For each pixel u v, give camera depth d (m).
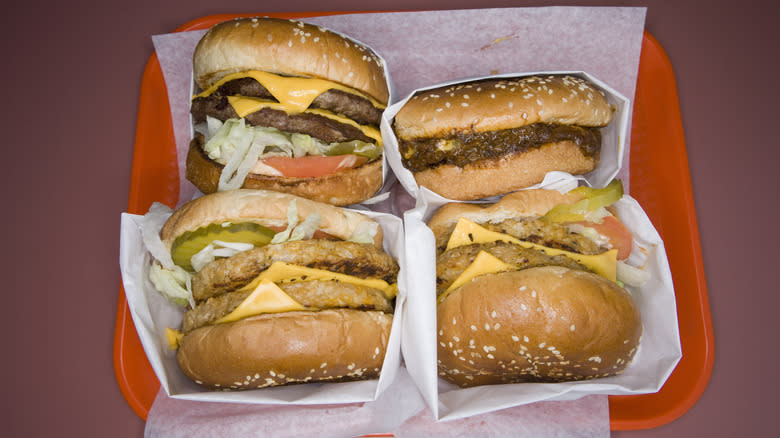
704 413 0.47
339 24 0.48
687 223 0.45
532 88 0.40
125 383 0.43
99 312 0.50
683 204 0.46
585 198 0.42
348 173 0.43
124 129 0.53
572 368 0.38
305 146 0.42
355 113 0.42
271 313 0.36
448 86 0.43
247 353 0.35
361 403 0.42
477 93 0.41
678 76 0.52
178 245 0.39
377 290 0.40
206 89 0.43
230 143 0.41
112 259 0.51
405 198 0.50
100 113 0.53
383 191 0.48
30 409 0.48
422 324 0.39
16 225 0.51
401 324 0.40
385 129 0.42
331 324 0.36
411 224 0.40
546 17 0.47
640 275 0.42
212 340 0.36
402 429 0.41
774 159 0.51
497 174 0.41
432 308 0.39
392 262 0.41
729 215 0.50
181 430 0.40
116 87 0.54
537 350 0.36
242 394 0.38
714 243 0.50
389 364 0.39
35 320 0.49
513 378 0.41
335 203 0.43
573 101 0.40
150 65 0.49
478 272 0.39
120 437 0.47
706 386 0.45
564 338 0.36
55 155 0.52
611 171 0.44
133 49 0.54
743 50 0.52
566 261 0.39
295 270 0.37
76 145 0.53
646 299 0.42
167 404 0.41
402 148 0.43
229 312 0.37
